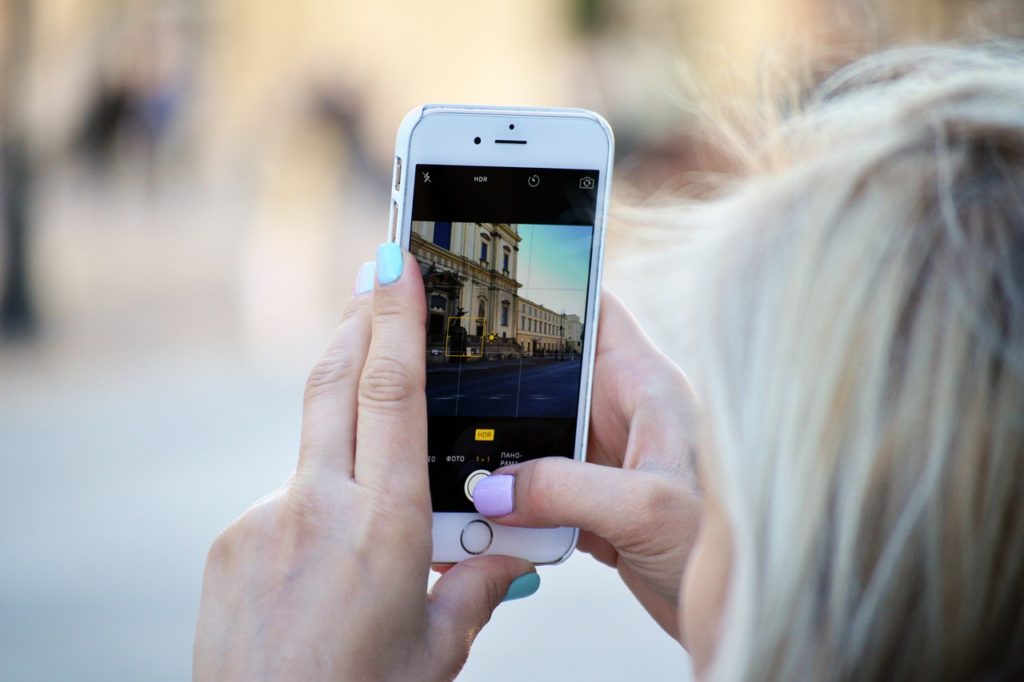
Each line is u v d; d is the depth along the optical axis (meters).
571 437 1.83
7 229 9.98
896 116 0.71
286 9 13.18
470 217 1.83
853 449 0.63
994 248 0.63
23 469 5.92
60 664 3.90
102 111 12.05
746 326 0.69
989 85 0.69
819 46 1.33
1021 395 0.62
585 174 1.85
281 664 1.29
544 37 13.89
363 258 12.16
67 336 9.33
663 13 11.25
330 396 1.44
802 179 0.71
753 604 0.66
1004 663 0.63
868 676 0.64
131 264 11.06
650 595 1.85
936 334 0.63
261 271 11.48
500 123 1.83
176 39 12.76
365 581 1.32
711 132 1.09
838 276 0.66
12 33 11.56
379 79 13.77
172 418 7.12
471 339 1.83
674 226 0.96
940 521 0.62
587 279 1.84
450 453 1.82
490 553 1.82
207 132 12.88
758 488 0.66
